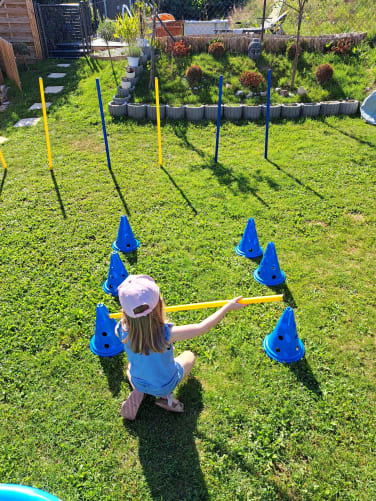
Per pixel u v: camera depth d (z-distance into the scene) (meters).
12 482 2.75
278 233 5.43
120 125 8.95
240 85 10.41
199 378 3.46
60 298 4.31
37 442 2.99
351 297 4.34
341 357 3.64
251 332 3.89
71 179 6.84
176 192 6.42
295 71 10.33
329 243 5.20
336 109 9.42
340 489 2.70
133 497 2.67
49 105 10.15
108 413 3.18
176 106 9.32
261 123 9.09
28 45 13.66
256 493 2.68
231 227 5.56
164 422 3.11
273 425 3.08
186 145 8.12
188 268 4.75
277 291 4.42
